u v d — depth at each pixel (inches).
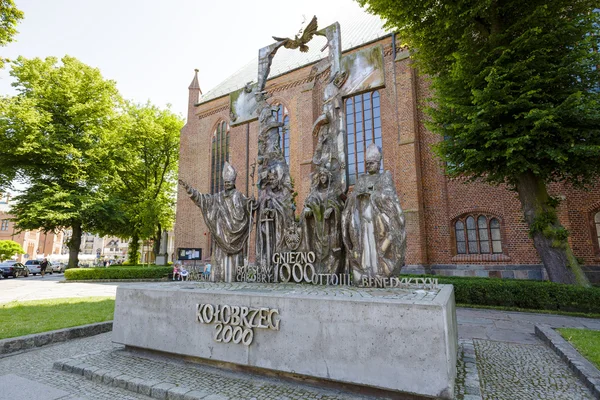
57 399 161.6
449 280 493.4
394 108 803.4
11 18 516.1
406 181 726.5
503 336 287.1
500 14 447.5
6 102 901.2
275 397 151.3
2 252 1936.5
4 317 331.6
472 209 682.2
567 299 395.9
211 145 1201.4
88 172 1061.1
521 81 410.0
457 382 168.4
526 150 406.3
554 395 163.2
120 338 219.3
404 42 553.9
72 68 1050.1
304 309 162.4
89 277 882.8
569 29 397.7
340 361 151.6
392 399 144.9
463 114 433.4
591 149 362.0
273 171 289.0
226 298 184.2
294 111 975.0
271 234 276.2
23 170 975.6
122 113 1222.9
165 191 1424.7
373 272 212.1
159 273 922.7
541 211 441.1
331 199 246.8
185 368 190.1
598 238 553.9
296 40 321.4
